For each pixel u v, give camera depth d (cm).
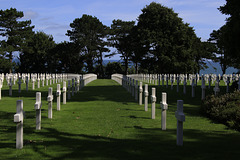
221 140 759
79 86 2700
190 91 2264
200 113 1234
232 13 1727
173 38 5491
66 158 625
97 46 7806
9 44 6519
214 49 6594
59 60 7762
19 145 712
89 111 1304
